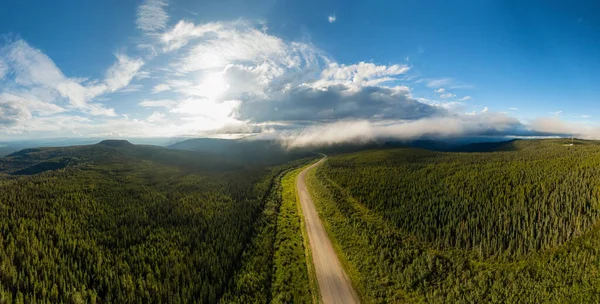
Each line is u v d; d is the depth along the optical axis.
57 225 81.38
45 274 57.78
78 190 118.44
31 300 50.81
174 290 59.06
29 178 142.62
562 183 92.31
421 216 87.06
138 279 60.97
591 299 47.25
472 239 71.00
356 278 67.38
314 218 106.38
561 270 55.09
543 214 74.75
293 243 85.19
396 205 100.06
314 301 59.84
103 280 59.84
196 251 72.56
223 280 63.41
